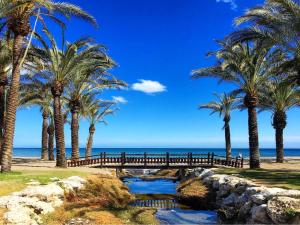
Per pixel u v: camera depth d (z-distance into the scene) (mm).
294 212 12180
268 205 13258
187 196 21891
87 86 36688
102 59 31500
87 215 14617
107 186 22250
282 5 21562
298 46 22625
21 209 12312
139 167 34344
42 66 29797
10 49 25984
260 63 29625
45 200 14523
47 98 45562
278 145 41281
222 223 16359
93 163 35750
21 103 37812
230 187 19875
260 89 39125
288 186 16531
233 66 29188
